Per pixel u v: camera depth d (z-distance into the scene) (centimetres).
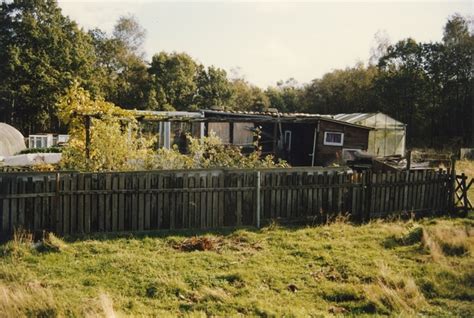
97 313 637
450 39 5181
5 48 4412
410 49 5419
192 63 5978
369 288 756
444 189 1459
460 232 1104
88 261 879
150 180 1109
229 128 2816
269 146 2875
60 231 1039
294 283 799
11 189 997
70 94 1642
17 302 660
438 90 5194
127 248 977
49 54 4666
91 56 5312
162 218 1126
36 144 3441
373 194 1325
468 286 798
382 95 5272
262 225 1200
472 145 4497
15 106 4556
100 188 1070
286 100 6381
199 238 1041
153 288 757
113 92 5309
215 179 1163
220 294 730
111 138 1384
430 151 4150
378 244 1053
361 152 2377
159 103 5456
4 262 862
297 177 1242
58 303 665
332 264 900
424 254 979
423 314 692
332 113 5653
